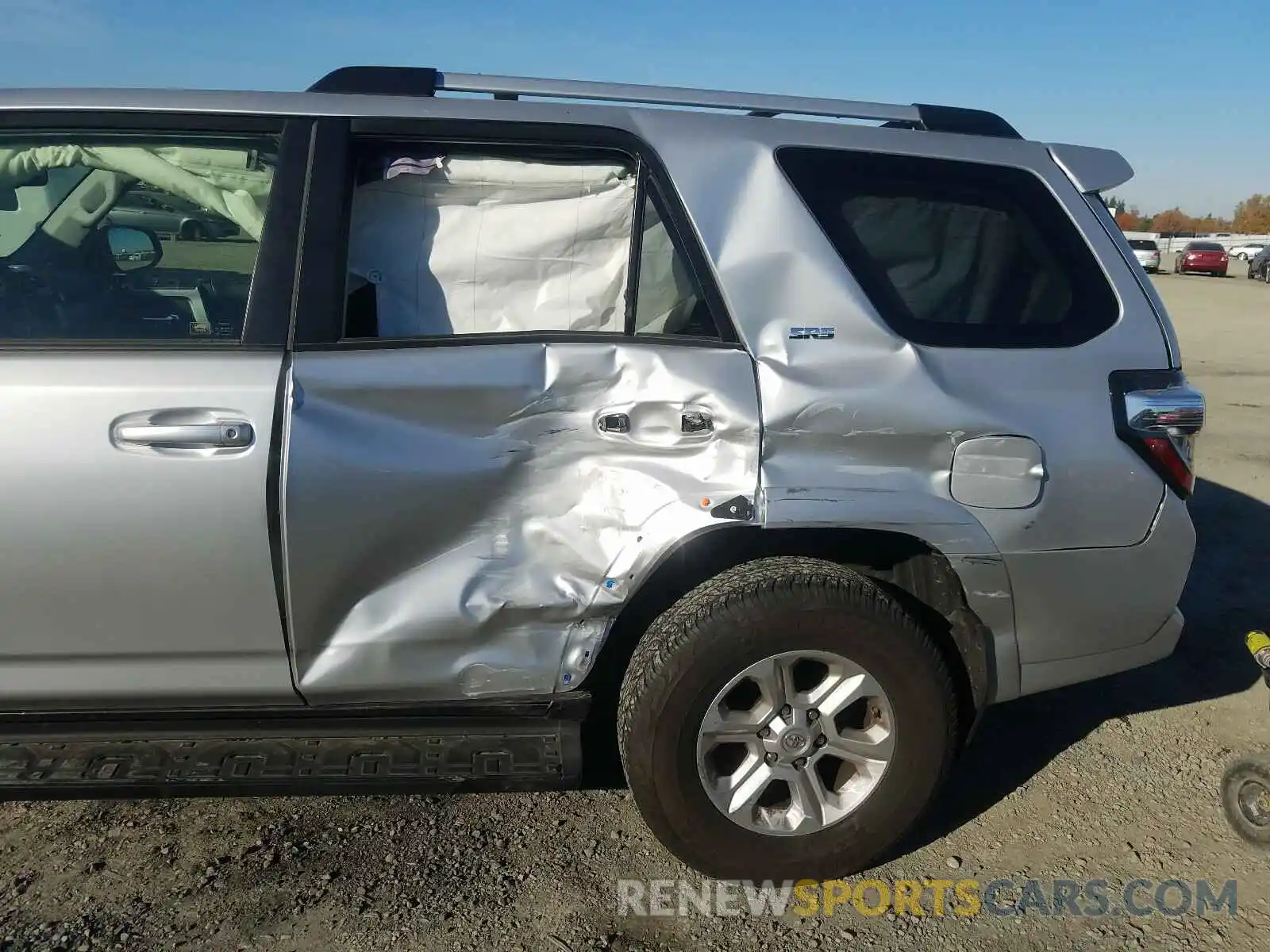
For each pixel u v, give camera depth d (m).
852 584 2.38
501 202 2.54
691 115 2.60
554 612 2.41
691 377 2.39
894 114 2.82
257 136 2.47
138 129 2.45
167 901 2.47
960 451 2.46
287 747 2.47
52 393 2.23
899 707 2.45
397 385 2.33
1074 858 2.74
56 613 2.29
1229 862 2.73
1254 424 8.75
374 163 2.50
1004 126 2.90
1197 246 38.66
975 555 2.47
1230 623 4.38
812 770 2.49
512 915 2.46
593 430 2.40
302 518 2.28
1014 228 2.66
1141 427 2.58
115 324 2.38
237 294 2.41
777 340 2.44
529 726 2.49
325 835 2.76
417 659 2.41
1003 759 3.26
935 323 2.53
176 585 2.29
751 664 2.37
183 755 2.43
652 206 2.53
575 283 2.55
